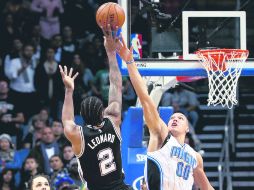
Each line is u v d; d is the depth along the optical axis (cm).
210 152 1770
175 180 821
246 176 1725
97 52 1792
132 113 1052
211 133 1798
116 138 770
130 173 1044
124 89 1673
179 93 1711
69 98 764
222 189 1608
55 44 1742
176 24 1093
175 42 1063
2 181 1379
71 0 1853
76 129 756
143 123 1068
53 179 1288
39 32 1766
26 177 1362
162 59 979
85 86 1709
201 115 1784
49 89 1697
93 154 756
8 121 1593
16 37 1764
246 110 1831
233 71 961
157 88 1083
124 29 974
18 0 1828
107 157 760
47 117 1589
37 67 1697
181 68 977
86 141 755
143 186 971
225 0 2130
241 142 1791
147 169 825
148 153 826
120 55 817
